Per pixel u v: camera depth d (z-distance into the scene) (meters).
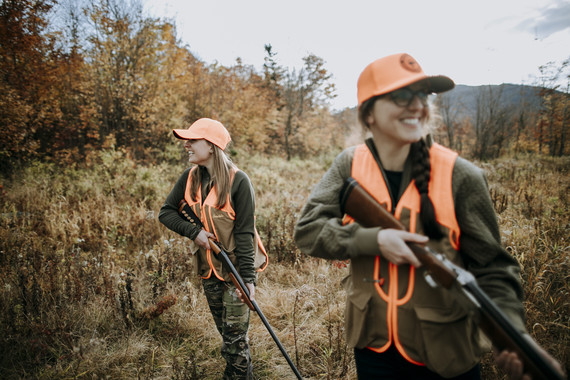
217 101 14.70
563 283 2.90
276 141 23.20
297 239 1.15
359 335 1.10
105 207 5.34
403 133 0.95
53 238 4.18
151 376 2.24
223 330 1.99
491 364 2.07
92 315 2.80
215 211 1.90
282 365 2.39
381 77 0.95
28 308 2.72
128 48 11.05
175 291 3.17
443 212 0.96
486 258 0.98
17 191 6.28
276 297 3.13
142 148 10.72
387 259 1.00
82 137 10.33
